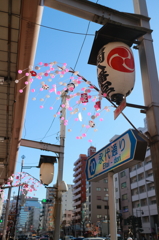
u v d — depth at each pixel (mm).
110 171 4719
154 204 39688
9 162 16859
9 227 39031
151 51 4367
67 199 85750
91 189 58156
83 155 69312
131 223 39594
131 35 4277
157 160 3518
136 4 5008
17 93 8680
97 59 4352
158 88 4055
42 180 12242
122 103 3771
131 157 3914
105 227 42969
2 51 6793
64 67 5504
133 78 4023
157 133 3637
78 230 56938
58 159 12938
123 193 49375
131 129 4094
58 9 4582
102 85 4086
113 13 4645
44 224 86062
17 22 5789
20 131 11945
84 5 4551
